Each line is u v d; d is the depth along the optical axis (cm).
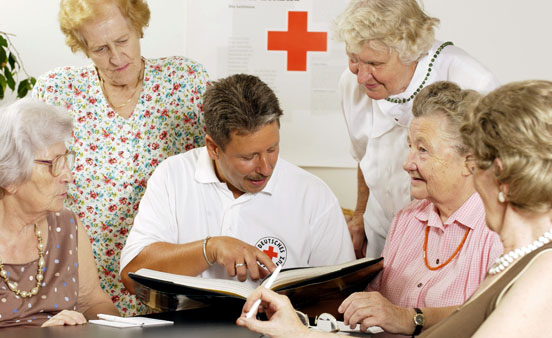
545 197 97
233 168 171
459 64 201
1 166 151
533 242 103
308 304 174
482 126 101
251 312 124
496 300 99
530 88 99
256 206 188
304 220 190
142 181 226
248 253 165
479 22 328
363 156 240
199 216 189
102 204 224
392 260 180
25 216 160
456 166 158
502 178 99
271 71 343
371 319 151
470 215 162
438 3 329
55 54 334
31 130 153
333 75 341
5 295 159
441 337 106
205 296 151
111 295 227
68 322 151
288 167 193
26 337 134
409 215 182
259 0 339
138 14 206
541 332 92
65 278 170
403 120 211
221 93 164
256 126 162
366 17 188
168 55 343
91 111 222
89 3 196
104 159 223
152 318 155
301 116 343
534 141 95
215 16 342
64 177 160
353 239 247
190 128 228
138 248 182
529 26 325
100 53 204
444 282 163
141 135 224
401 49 189
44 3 332
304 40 340
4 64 296
